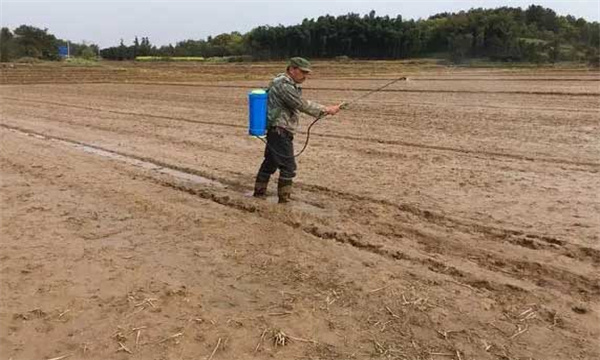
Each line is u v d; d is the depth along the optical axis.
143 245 6.32
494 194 8.36
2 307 4.88
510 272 5.61
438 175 9.56
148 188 8.86
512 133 13.98
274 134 7.64
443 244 6.35
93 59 92.69
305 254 5.98
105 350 4.23
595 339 4.37
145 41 101.88
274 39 84.94
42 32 89.00
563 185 8.84
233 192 8.62
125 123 17.31
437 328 4.50
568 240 6.45
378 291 5.11
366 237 6.52
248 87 34.66
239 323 4.56
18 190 8.74
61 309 4.84
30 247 6.27
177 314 4.73
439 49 78.69
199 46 99.94
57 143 13.52
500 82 33.25
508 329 4.50
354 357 4.12
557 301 4.95
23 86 38.25
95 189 8.76
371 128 15.18
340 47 82.12
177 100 25.69
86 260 5.89
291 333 4.43
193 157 11.46
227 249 6.16
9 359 4.13
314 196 8.33
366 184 9.00
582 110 18.47
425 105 20.91
